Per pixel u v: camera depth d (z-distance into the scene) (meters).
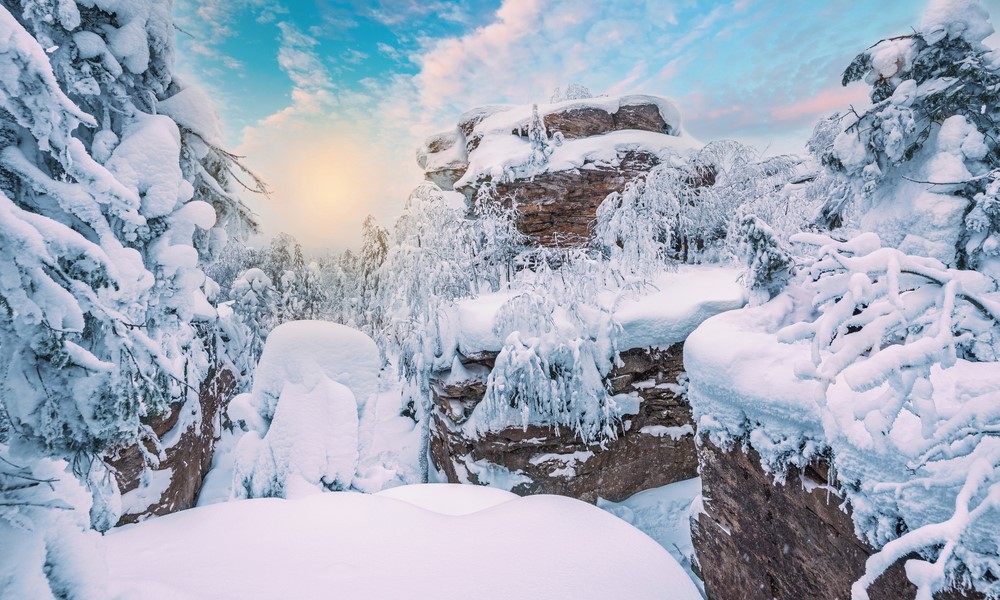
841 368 2.88
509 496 5.62
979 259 5.00
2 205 2.34
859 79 6.42
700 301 9.14
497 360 8.77
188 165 7.48
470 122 16.62
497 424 9.05
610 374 9.33
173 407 7.39
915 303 2.87
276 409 5.46
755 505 4.78
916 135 5.60
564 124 14.47
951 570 2.29
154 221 4.99
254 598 3.00
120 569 3.31
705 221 12.80
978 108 5.29
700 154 13.21
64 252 2.62
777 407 4.09
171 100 6.89
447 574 3.34
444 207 12.35
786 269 5.59
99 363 2.79
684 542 8.37
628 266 11.25
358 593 3.10
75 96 4.66
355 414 5.66
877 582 3.19
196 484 8.36
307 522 4.11
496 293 12.54
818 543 3.87
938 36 5.29
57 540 2.63
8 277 2.37
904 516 2.89
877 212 6.04
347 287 27.77
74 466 2.93
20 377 2.61
